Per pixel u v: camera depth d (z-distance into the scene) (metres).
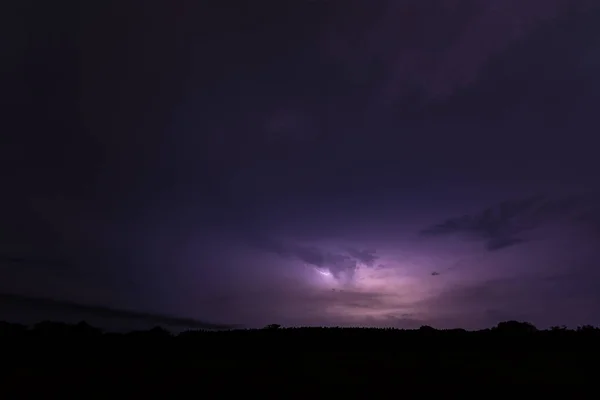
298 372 18.02
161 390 15.41
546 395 14.82
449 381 16.48
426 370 18.19
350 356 21.77
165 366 19.23
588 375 17.14
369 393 15.12
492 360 20.25
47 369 18.31
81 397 14.63
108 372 17.89
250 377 17.22
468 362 19.78
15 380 16.44
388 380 16.72
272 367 19.00
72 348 23.64
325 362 20.09
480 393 15.07
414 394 15.02
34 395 14.77
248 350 24.08
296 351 23.69
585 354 21.31
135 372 17.95
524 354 21.72
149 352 23.12
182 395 14.88
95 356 21.64
